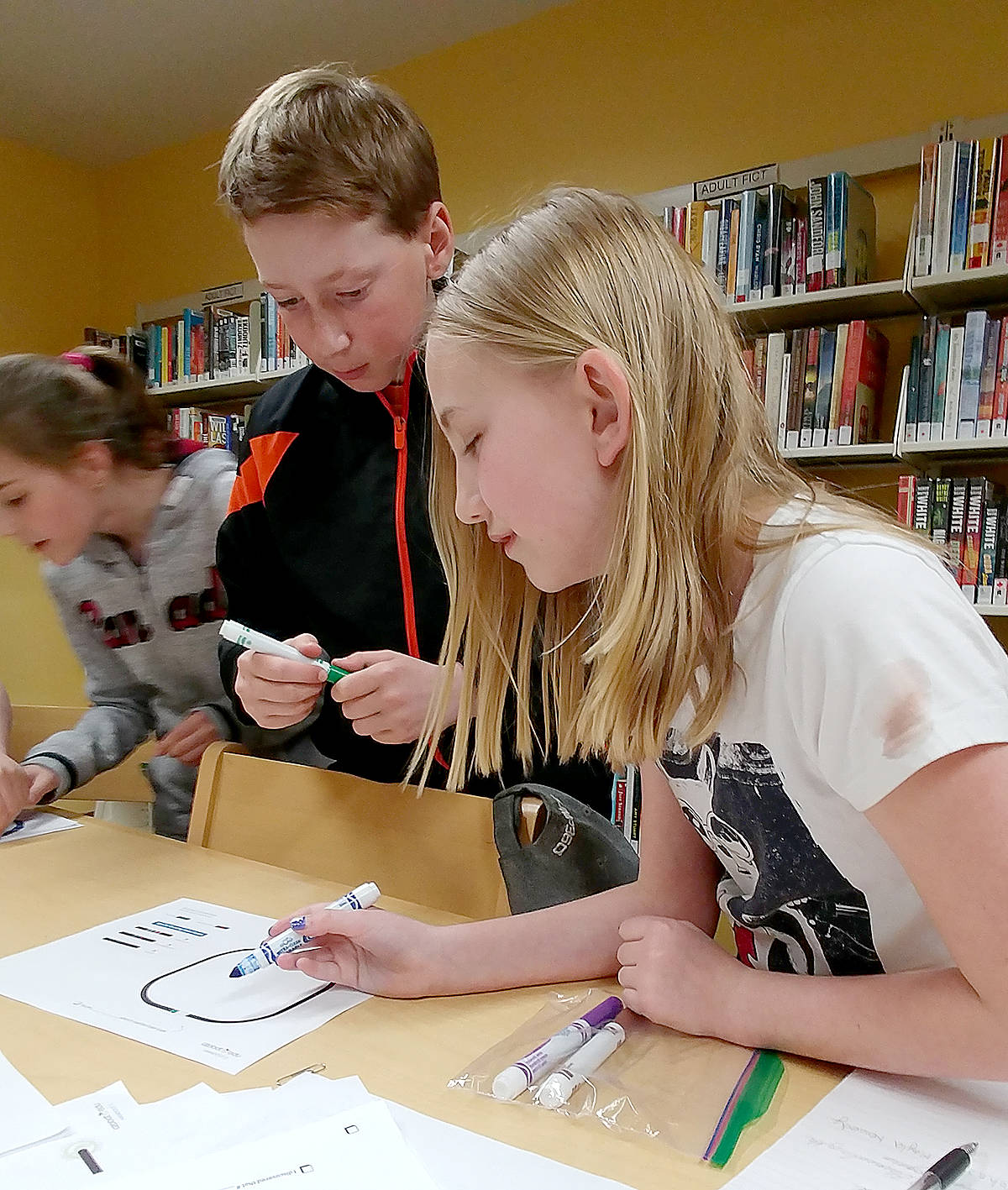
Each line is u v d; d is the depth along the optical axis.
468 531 0.80
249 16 2.69
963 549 1.88
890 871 0.62
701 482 0.61
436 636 1.18
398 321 1.05
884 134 2.17
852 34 2.21
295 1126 0.51
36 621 2.98
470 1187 0.47
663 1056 0.60
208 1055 0.60
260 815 1.09
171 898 0.91
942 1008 0.53
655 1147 0.50
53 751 1.32
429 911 0.86
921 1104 0.54
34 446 1.29
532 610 0.80
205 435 3.17
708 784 0.70
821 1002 0.59
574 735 0.82
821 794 0.61
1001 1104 0.54
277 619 1.30
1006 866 0.48
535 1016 0.66
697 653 0.61
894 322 2.12
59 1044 0.62
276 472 1.24
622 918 0.75
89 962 0.75
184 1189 0.45
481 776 1.16
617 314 0.61
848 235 2.00
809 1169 0.48
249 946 0.79
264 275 1.04
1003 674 0.53
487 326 0.61
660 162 2.49
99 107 3.22
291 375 1.33
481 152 2.80
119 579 1.47
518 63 2.73
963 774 0.49
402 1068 0.59
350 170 0.98
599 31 2.59
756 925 0.73
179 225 3.50
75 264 3.65
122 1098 0.54
